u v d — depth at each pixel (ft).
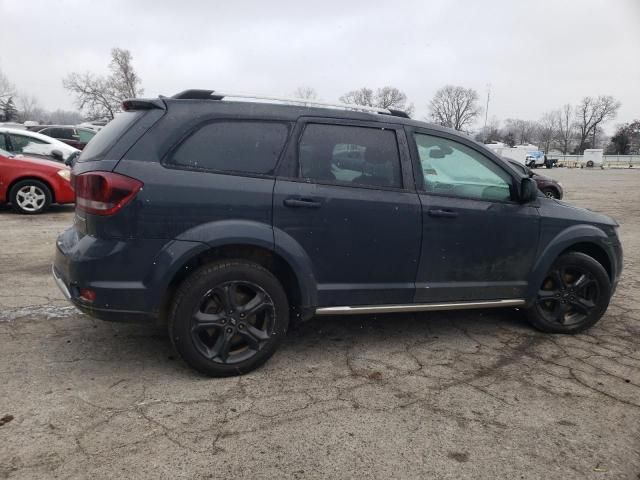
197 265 10.69
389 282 12.01
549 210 13.70
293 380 10.96
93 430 8.80
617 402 10.48
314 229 11.08
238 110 10.83
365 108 12.28
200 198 10.21
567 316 14.42
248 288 10.79
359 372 11.48
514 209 13.10
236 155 10.69
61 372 10.85
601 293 14.20
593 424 9.62
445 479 7.92
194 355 10.48
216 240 10.23
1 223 27.55
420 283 12.30
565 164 207.10
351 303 11.73
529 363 12.28
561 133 330.13
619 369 12.09
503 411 9.98
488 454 8.59
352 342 13.20
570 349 13.25
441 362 12.17
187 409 9.61
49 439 8.48
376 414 9.70
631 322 15.51
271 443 8.65
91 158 10.48
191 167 10.35
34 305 14.82
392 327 14.37
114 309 9.97
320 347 12.81
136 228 9.89
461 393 10.64
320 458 8.31
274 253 10.91
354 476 7.90
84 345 12.25
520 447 8.82
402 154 12.08
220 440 8.68
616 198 56.39
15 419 9.02
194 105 10.63
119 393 10.09
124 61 209.56
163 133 10.30
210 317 10.51
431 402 10.23
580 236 13.84
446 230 12.28
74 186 10.73
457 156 12.77
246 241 10.43
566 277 14.25
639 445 9.02
